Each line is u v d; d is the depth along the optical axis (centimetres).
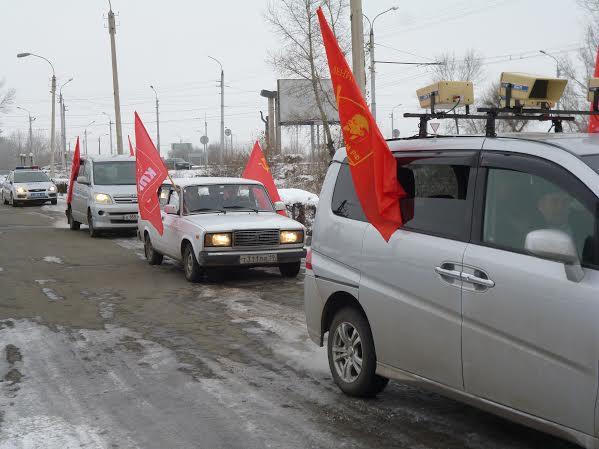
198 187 1210
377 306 502
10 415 523
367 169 497
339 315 557
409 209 490
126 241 1780
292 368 640
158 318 864
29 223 2344
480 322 416
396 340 487
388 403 538
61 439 475
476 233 432
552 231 368
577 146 405
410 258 471
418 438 466
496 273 407
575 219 379
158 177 1226
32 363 666
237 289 1058
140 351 707
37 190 3359
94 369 644
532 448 444
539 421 385
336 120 3478
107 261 1395
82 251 1563
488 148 444
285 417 511
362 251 521
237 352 700
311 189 2966
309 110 3569
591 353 353
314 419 506
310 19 2755
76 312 904
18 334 784
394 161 489
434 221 466
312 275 581
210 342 741
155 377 617
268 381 601
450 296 436
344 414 515
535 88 489
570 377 365
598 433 354
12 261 1398
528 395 389
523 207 409
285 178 3444
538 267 386
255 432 483
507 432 473
